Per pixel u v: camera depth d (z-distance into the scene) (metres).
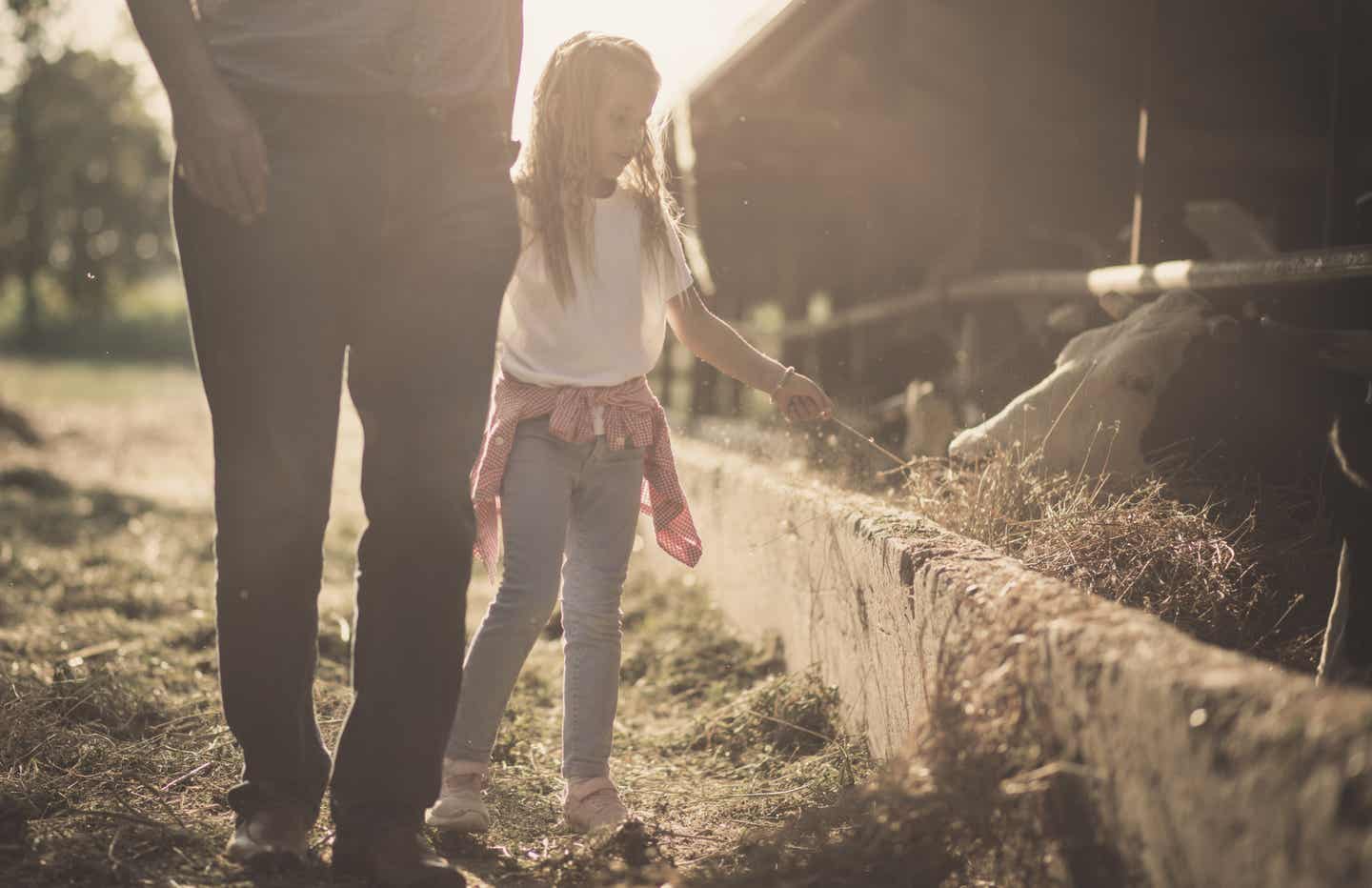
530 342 3.05
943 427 4.98
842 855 2.32
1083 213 6.83
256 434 2.43
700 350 3.30
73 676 3.96
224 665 2.49
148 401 24.11
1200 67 6.43
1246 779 1.61
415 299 2.45
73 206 45.34
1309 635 3.14
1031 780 2.10
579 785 2.99
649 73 3.00
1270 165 6.23
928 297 6.74
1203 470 3.79
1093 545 3.27
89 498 9.70
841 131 6.86
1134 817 1.86
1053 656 2.09
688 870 2.61
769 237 8.54
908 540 3.19
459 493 2.46
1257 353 3.84
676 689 4.66
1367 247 3.40
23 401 21.80
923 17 6.76
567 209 2.99
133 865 2.50
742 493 5.24
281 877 2.46
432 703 2.46
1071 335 5.14
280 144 2.43
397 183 2.45
